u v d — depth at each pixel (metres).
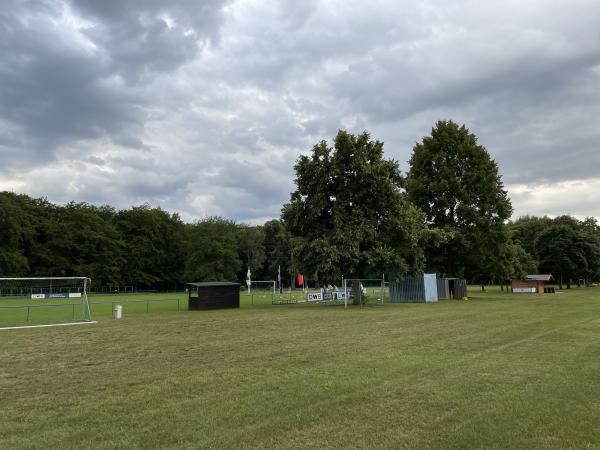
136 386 9.89
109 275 93.69
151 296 72.31
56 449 6.32
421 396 8.68
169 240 107.19
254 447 6.29
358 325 21.69
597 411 7.62
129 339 18.00
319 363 12.05
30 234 88.38
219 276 99.56
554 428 6.85
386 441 6.45
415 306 35.56
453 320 23.25
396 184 38.50
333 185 38.19
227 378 10.46
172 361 12.87
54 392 9.51
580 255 87.12
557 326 19.67
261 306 39.28
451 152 53.38
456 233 49.31
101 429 7.11
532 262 84.38
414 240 38.09
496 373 10.53
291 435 6.71
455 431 6.80
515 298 46.94
